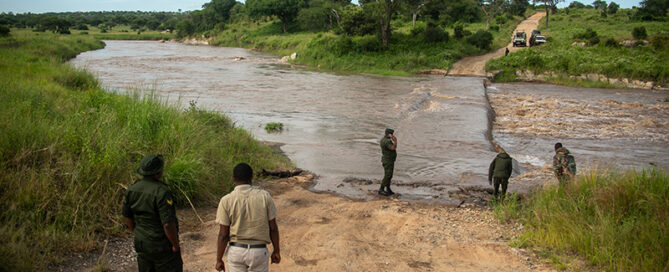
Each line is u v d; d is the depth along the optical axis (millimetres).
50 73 19109
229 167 9305
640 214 6121
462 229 7020
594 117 21156
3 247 4566
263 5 93500
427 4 58156
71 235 5562
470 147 14758
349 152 13602
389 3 49094
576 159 13688
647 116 21391
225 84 30453
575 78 35469
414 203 8773
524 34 52906
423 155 13594
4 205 5633
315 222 7281
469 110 21703
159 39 130875
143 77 33094
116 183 6695
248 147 12141
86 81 19797
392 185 10188
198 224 6809
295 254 5805
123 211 3965
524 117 21453
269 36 93062
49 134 7395
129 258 5383
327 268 5355
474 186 10195
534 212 6914
